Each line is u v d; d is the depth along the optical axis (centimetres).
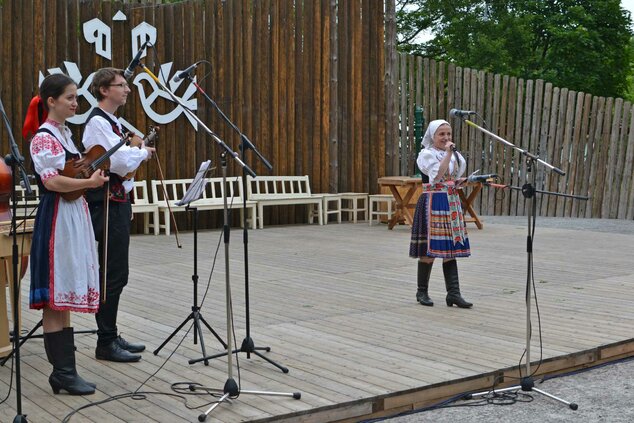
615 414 391
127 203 438
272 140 1223
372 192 1323
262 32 1204
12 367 416
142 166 1101
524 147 1390
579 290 671
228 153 411
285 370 417
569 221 1303
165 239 1027
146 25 1096
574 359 463
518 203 1398
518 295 648
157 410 356
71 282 371
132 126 1093
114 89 425
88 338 499
